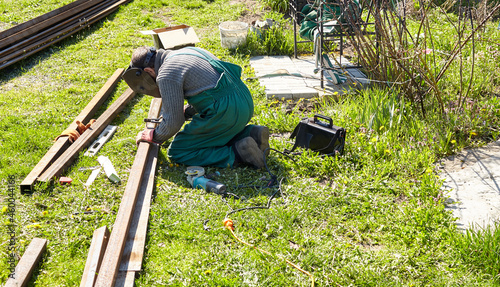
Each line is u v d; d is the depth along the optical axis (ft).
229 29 26.63
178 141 15.01
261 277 10.30
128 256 10.70
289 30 29.19
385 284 10.07
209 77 13.92
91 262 10.31
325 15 21.44
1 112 18.51
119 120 18.40
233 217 12.31
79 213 12.42
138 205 12.62
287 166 14.83
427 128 16.40
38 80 22.24
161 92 13.73
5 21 30.19
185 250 11.21
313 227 12.07
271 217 12.29
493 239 10.73
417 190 13.10
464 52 23.11
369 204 12.76
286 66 24.44
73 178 14.08
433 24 28.99
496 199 12.97
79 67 23.77
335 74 21.17
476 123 16.52
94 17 30.71
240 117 14.44
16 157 15.23
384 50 18.45
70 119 18.19
